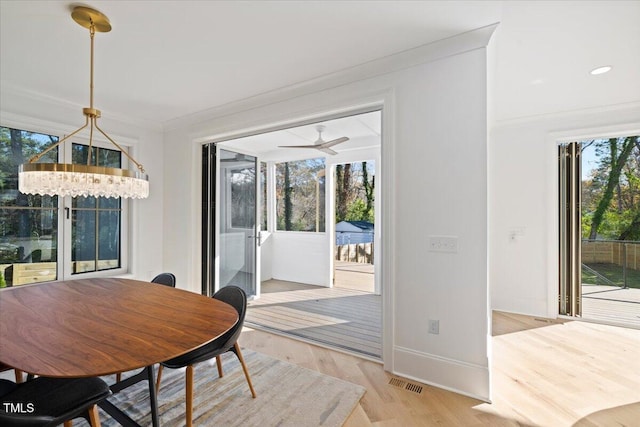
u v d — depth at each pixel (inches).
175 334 53.4
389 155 91.2
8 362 43.1
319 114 108.9
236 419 69.4
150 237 151.3
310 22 73.5
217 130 136.2
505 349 107.1
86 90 112.3
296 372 91.3
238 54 88.2
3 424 40.7
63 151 124.0
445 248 83.3
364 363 97.3
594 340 114.6
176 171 152.2
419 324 86.7
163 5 66.5
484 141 78.5
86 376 40.3
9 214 111.4
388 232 91.3
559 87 110.8
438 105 84.4
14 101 109.7
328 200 201.2
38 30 75.0
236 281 168.4
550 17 71.8
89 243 132.8
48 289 83.5
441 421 69.6
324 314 146.5
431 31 77.3
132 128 145.6
